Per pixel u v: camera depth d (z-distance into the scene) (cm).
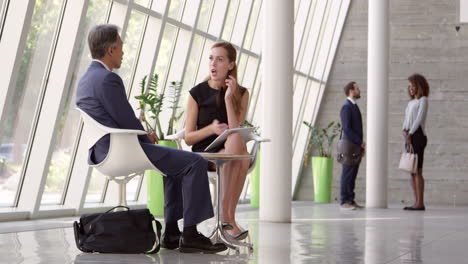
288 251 521
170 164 483
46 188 880
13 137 795
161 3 988
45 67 819
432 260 480
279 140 845
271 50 841
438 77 1677
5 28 728
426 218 992
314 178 1580
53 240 566
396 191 1684
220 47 548
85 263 420
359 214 1077
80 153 902
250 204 1402
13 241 551
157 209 965
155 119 990
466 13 1508
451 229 780
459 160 1656
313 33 1662
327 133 1736
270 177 852
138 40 989
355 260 471
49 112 820
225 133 517
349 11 1728
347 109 1165
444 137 1664
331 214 1070
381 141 1335
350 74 1730
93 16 888
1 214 760
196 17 1081
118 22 909
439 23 1680
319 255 498
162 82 1073
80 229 482
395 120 1695
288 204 855
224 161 518
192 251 489
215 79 546
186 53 1080
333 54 1728
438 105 1672
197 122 552
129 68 987
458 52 1670
